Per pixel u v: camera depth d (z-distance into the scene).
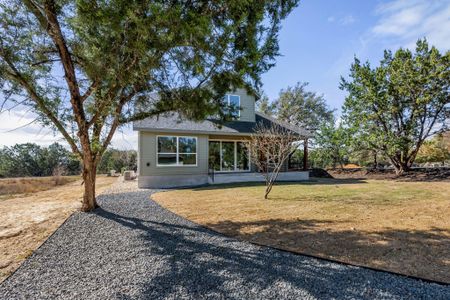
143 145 12.85
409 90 14.38
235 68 4.70
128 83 4.65
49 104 5.44
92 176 6.74
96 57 4.20
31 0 4.19
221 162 15.70
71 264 3.51
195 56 4.07
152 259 3.65
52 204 7.86
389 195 8.90
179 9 3.43
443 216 5.72
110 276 3.15
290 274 3.12
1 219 5.95
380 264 3.32
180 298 2.62
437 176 14.21
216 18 4.10
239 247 4.09
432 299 2.51
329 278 2.99
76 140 6.12
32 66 5.09
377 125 15.95
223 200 8.35
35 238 4.62
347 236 4.46
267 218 5.89
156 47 3.73
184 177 13.64
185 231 4.99
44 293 2.77
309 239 4.38
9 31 4.47
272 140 10.23
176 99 5.69
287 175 15.66
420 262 3.34
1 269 3.37
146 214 6.39
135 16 3.32
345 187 11.50
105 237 4.65
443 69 13.39
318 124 26.44
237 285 2.87
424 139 15.43
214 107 5.55
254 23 4.18
